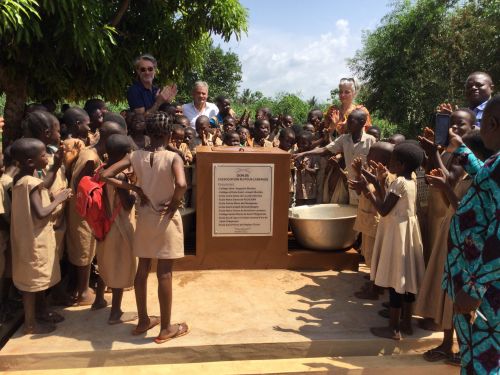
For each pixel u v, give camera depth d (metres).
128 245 3.58
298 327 3.62
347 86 5.72
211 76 52.06
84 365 3.22
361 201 4.27
